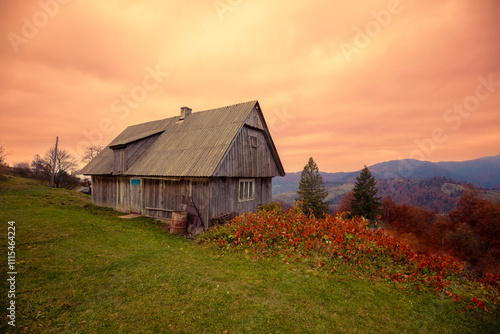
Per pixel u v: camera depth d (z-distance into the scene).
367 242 7.09
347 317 4.24
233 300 4.68
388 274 5.91
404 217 49.44
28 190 22.95
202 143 12.97
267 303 4.60
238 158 12.86
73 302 4.39
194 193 11.56
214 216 11.32
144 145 15.23
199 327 3.87
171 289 5.05
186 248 8.16
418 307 4.63
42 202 15.15
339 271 5.99
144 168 13.47
